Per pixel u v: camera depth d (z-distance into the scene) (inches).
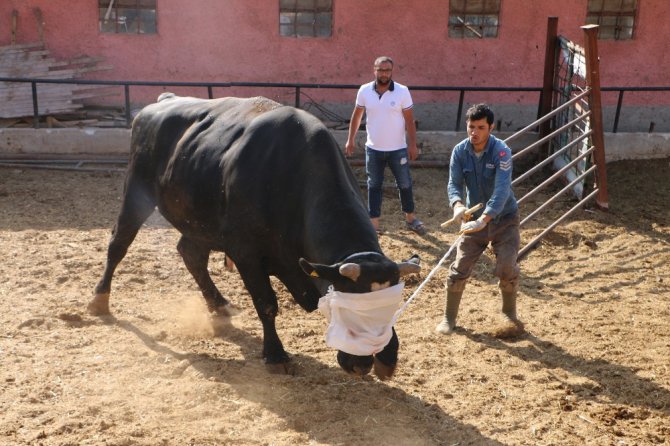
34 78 496.1
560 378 245.9
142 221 276.2
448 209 430.3
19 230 369.7
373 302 186.9
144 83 479.8
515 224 267.9
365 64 545.0
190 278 318.7
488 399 229.5
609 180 478.3
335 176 216.8
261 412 216.7
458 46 544.7
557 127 476.4
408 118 378.0
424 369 247.9
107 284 277.9
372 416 217.5
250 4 531.2
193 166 244.1
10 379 226.8
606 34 550.3
